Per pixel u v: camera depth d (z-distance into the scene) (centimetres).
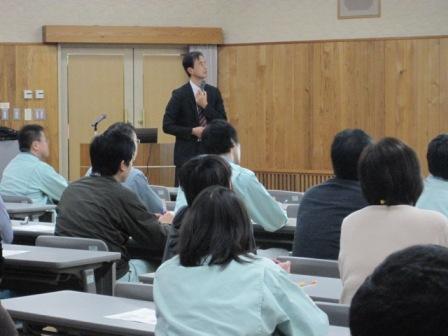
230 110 1185
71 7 1161
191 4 1183
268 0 1165
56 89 1162
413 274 100
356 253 322
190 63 809
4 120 1144
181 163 796
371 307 100
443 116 1090
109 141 494
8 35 1147
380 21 1116
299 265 398
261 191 537
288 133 1159
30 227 585
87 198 490
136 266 542
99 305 333
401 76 1106
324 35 1143
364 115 1124
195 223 254
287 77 1157
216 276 248
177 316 247
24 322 335
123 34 1162
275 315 245
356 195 419
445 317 97
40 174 747
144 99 1192
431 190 432
